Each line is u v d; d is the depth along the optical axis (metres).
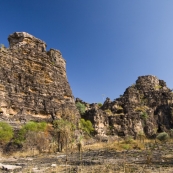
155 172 10.84
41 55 46.28
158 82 104.56
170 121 85.12
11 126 32.66
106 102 84.06
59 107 45.34
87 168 12.99
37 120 38.84
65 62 56.56
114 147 31.98
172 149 27.53
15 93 37.09
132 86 92.81
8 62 38.22
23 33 45.66
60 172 12.09
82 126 54.81
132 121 73.69
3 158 23.61
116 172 11.15
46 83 45.06
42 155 26.89
